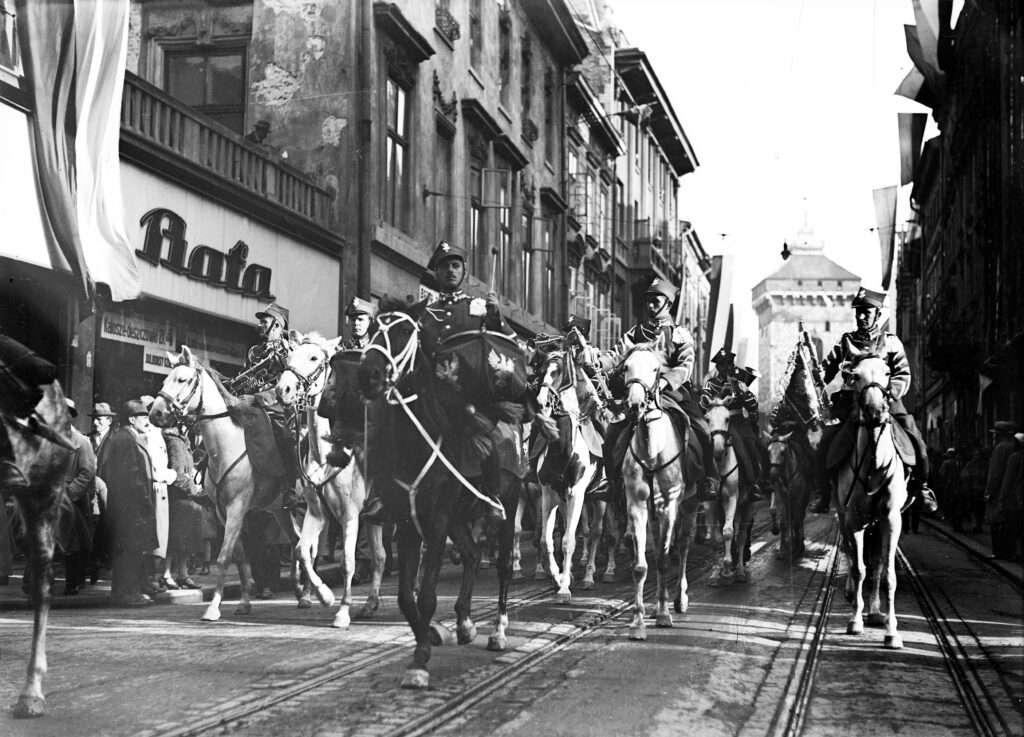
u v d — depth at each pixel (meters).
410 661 7.70
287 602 11.70
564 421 11.32
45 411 6.46
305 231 20.11
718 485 10.37
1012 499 15.99
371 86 21.67
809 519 26.81
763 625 9.67
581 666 7.57
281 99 21.59
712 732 5.77
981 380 18.55
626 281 47.81
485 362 7.77
